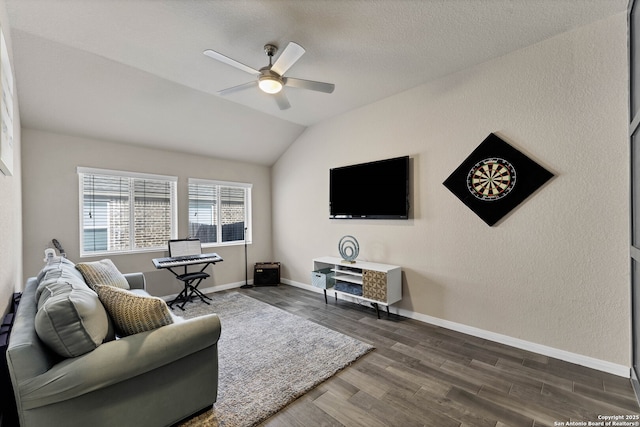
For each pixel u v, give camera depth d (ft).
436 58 8.73
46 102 9.73
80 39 7.69
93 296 5.13
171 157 13.96
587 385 6.55
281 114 13.38
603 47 7.05
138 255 12.89
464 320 9.53
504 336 8.69
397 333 9.49
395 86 10.60
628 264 6.80
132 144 12.77
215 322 5.64
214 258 13.14
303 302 13.06
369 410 5.80
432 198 10.23
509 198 8.50
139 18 6.86
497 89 8.71
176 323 5.34
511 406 5.88
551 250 7.87
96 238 12.09
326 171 14.17
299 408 5.90
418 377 6.95
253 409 5.82
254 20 6.97
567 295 7.64
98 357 4.35
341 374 7.13
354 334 9.46
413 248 10.79
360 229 12.64
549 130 7.85
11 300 6.89
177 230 14.15
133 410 4.75
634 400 6.01
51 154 10.89
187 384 5.39
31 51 8.07
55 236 10.93
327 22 7.06
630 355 6.78
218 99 11.73
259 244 17.24
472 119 9.25
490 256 8.94
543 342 8.02
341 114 13.35
